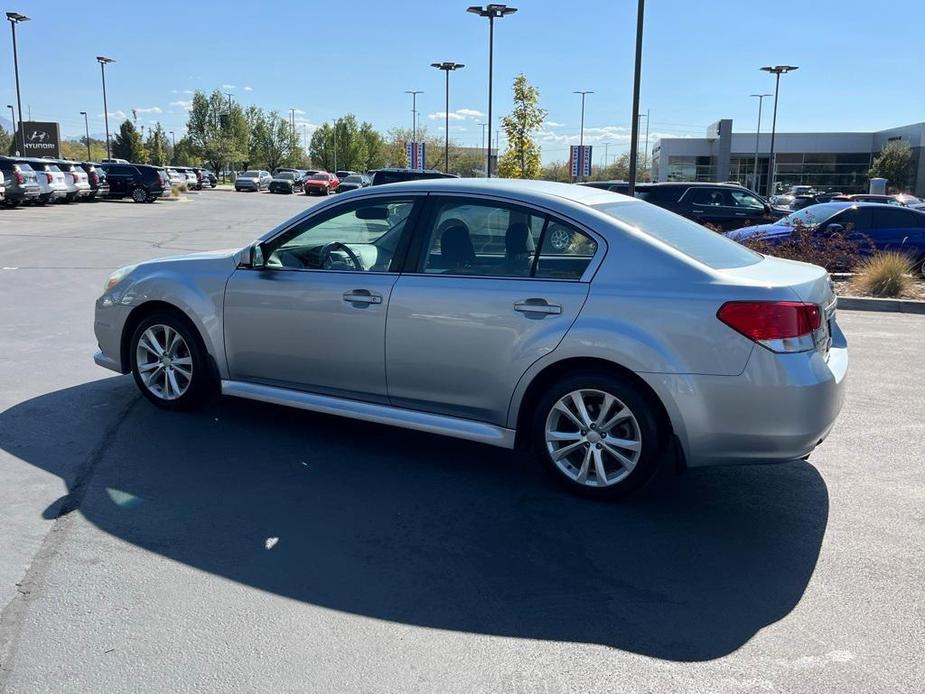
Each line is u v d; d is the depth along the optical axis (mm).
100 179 35938
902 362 7699
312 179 58094
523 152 27156
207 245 18156
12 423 5352
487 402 4484
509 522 4090
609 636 3086
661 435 4152
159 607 3217
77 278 12141
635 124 14523
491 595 3379
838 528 4074
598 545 3855
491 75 32125
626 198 4898
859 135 62406
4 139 76812
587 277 4223
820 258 13469
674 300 3996
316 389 5055
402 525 4031
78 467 4633
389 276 4711
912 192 58469
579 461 4410
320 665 2865
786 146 62875
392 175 24250
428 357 4574
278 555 3684
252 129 96875
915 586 3488
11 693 2674
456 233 4598
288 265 5242
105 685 2725
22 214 26891
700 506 4332
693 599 3369
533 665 2891
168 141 108375
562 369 4348
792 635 3104
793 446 3924
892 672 2863
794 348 3889
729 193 18922
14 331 8203
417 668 2861
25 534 3797
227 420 5539
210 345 5352
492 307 4359
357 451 5051
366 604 3285
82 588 3342
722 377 3910
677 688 2762
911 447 5281
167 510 4117
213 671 2816
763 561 3711
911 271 14273
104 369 6777
